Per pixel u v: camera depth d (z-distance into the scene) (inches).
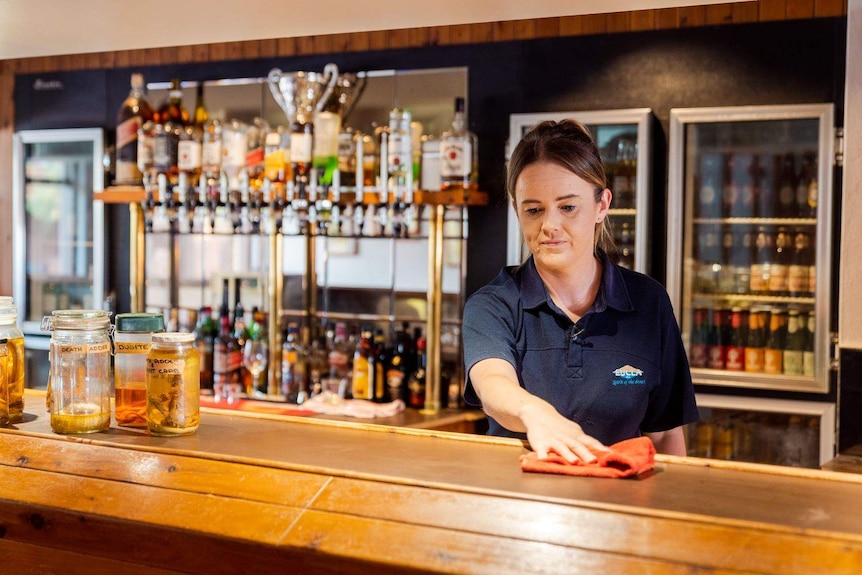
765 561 43.0
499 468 55.1
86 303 182.2
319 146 146.1
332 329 161.3
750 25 138.0
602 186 70.1
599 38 145.2
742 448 137.6
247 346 157.9
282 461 55.6
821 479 53.9
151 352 62.9
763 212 139.4
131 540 54.5
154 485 55.8
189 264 173.0
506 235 150.2
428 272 144.7
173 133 153.9
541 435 56.4
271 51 165.0
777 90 137.1
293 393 154.7
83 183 181.2
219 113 168.9
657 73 142.6
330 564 48.8
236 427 66.5
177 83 163.6
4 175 189.3
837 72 134.2
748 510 47.3
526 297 73.9
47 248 183.9
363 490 51.7
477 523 47.9
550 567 44.8
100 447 60.2
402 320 157.5
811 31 135.3
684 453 81.1
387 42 157.0
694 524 45.5
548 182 67.7
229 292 170.6
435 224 143.5
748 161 139.6
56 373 63.2
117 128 166.6
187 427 62.9
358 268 160.2
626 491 50.3
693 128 140.4
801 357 138.5
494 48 150.6
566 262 69.1
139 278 161.3
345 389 151.8
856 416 114.6
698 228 142.9
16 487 58.6
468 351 71.9
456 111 145.5
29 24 83.4
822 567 42.2
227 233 165.0
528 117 142.4
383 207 144.0
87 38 88.4
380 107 157.5
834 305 134.8
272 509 51.9
